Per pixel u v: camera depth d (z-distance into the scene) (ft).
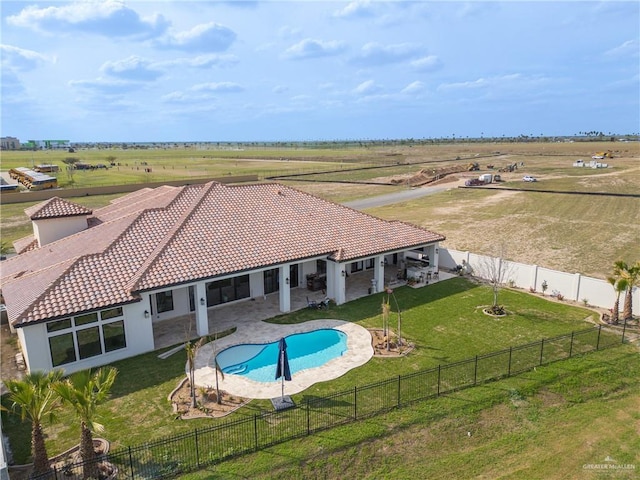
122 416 63.72
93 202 264.72
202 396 67.62
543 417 63.52
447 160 578.66
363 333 89.66
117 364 78.79
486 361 77.51
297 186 335.06
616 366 75.82
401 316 97.76
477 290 113.19
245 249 98.48
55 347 73.97
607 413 64.49
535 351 81.00
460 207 239.71
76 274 81.61
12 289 85.05
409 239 118.21
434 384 70.44
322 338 88.53
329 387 70.49
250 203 118.01
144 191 141.69
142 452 55.52
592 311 99.25
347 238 111.96
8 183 346.13
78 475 51.93
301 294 111.55
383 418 62.03
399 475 52.95
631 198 247.91
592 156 589.32
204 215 107.55
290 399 66.85
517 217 206.69
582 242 159.22
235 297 106.73
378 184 344.69
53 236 112.98
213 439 57.88
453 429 60.49
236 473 52.16
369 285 117.60
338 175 407.44
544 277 110.32
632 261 135.95
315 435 58.54
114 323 79.10
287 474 52.47
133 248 92.48
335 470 53.42
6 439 59.93
